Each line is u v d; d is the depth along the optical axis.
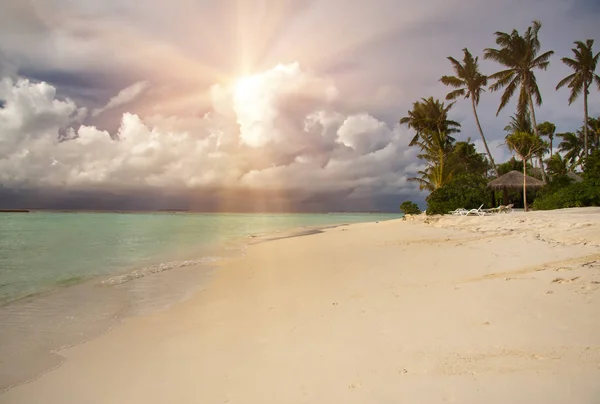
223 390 3.82
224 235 27.09
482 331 4.72
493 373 3.63
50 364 4.81
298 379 3.90
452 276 8.26
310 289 8.09
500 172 49.62
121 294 8.72
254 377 4.04
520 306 5.53
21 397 3.97
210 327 5.95
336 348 4.61
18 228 33.75
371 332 5.05
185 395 3.78
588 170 23.61
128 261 14.07
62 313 7.18
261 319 6.14
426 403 3.23
